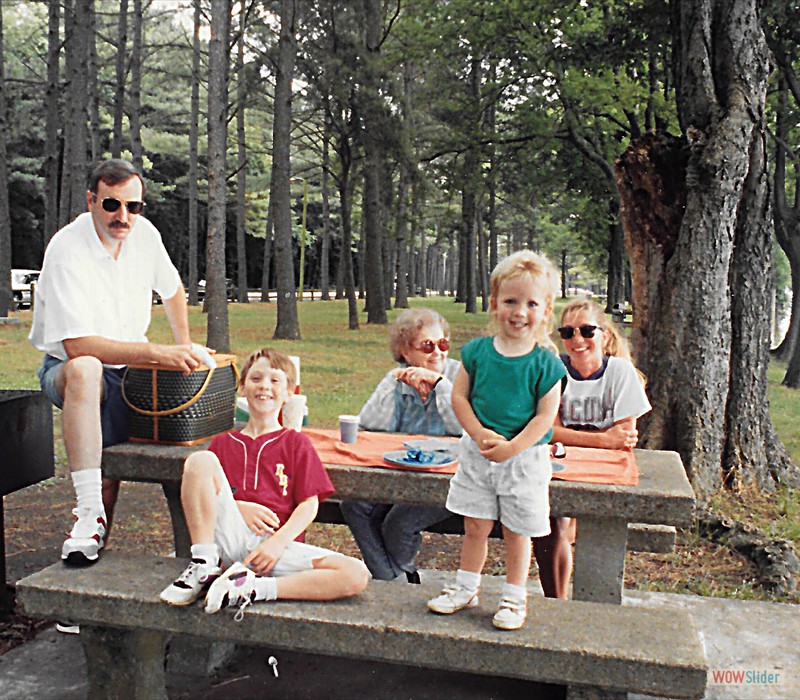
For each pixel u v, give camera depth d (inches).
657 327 262.8
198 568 106.0
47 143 852.0
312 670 136.7
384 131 904.3
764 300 263.3
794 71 524.1
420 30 718.5
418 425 157.3
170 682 132.0
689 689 92.4
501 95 785.6
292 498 113.2
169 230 1806.1
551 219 1432.1
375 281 1000.9
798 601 176.4
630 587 183.8
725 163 252.1
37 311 140.4
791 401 503.8
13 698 125.6
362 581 107.7
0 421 146.3
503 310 101.1
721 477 256.7
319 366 559.8
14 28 1413.6
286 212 761.0
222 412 144.6
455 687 131.2
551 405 100.8
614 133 811.4
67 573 114.3
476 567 105.9
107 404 141.4
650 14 442.9
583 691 96.8
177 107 1576.0
